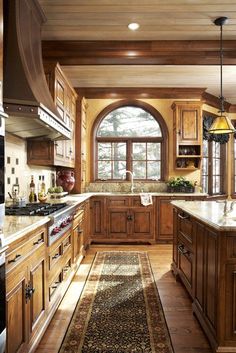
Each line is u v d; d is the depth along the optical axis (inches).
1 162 54.2
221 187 251.9
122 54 135.3
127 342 83.6
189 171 223.0
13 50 90.4
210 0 103.2
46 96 105.7
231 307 76.6
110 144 229.9
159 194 201.6
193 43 133.4
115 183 223.8
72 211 124.7
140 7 107.3
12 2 91.1
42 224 79.9
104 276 136.9
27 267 71.0
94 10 109.0
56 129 108.9
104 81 197.8
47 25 120.2
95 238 201.6
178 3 104.6
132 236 201.6
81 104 199.9
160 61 140.7
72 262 131.0
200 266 94.7
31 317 74.2
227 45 133.1
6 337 57.6
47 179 170.4
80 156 200.5
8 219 81.0
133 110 227.9
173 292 119.0
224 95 229.0
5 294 55.2
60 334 87.4
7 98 84.7
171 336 86.9
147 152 229.5
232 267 76.7
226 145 249.9
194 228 102.7
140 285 126.2
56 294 100.9
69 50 135.4
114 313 100.9
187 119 211.9
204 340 85.0
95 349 80.3
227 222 79.1
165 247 193.3
